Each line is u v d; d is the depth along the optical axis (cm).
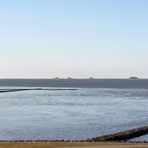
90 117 9356
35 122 8288
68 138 6044
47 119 8912
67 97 18375
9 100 16075
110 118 9138
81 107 12569
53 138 6047
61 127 7431
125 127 7544
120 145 4066
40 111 11069
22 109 11738
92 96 19200
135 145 4066
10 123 8106
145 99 16662
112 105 13400
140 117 9381
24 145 4041
